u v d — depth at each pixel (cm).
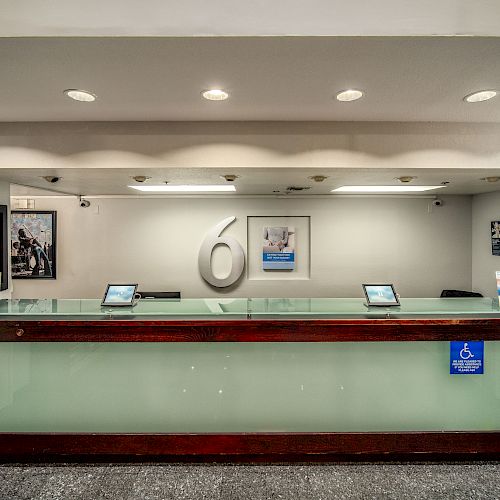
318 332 268
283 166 306
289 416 278
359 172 334
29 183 427
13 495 239
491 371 278
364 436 273
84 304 311
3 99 256
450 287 623
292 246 617
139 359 276
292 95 249
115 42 180
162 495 239
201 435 273
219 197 610
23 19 141
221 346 275
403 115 290
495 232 559
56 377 277
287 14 138
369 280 620
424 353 277
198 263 614
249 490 244
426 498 236
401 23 145
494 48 185
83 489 245
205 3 132
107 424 278
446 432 275
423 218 620
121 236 614
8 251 386
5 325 269
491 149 309
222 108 274
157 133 305
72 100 258
